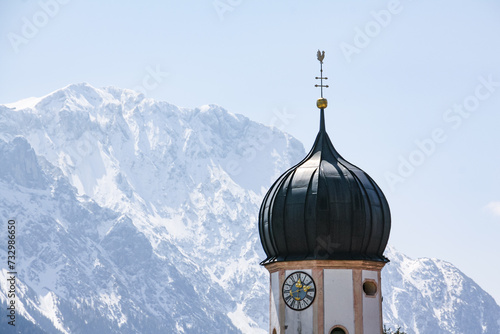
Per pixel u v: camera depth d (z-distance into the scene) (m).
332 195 95.19
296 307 95.00
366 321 94.88
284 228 96.12
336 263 94.44
